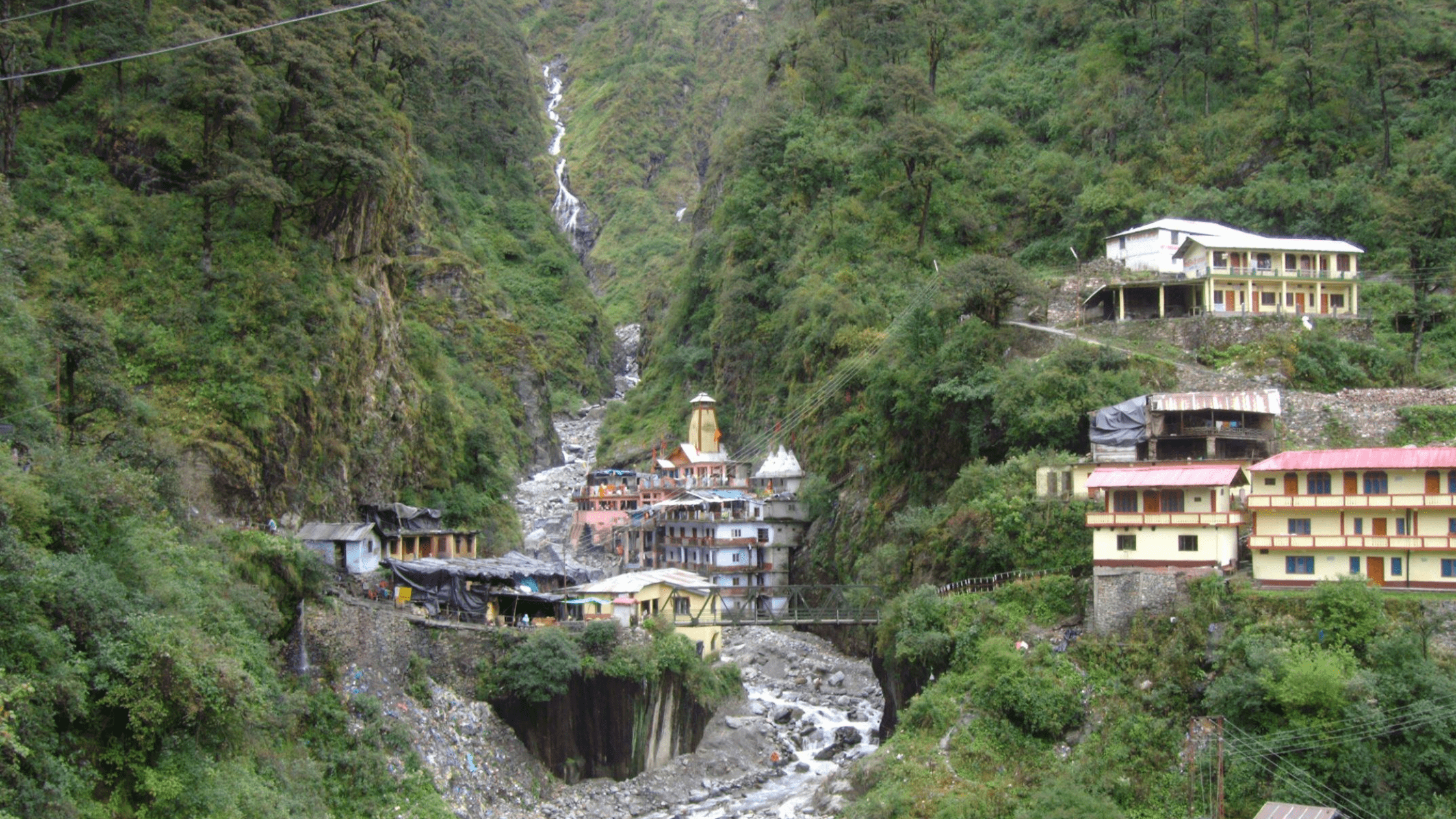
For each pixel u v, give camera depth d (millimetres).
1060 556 72562
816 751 78625
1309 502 64438
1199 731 59406
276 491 75250
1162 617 64375
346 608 66688
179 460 66625
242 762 53344
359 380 88562
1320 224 110000
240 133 84188
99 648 46375
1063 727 62656
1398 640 56781
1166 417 79812
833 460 110625
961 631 69688
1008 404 85062
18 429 53969
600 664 73812
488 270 181875
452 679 71375
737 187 148875
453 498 99938
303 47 89625
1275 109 123750
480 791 65812
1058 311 103125
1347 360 89625
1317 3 134250
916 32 158000
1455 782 53438
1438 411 81062
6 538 44094
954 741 63312
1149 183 123938
